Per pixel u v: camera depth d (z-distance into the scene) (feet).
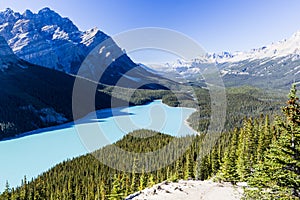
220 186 80.23
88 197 172.55
